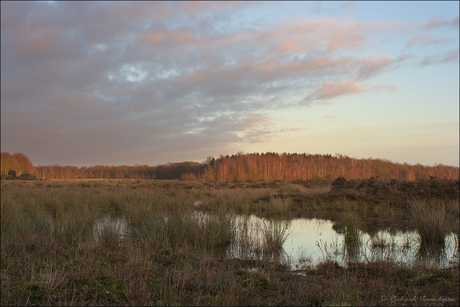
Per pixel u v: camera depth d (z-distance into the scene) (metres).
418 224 7.03
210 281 3.91
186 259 5.01
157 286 3.81
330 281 4.12
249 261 5.29
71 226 6.36
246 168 69.25
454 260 5.45
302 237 7.58
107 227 6.70
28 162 71.81
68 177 98.56
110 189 20.61
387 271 4.68
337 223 9.55
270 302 3.48
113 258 4.91
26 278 3.89
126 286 3.60
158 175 98.19
